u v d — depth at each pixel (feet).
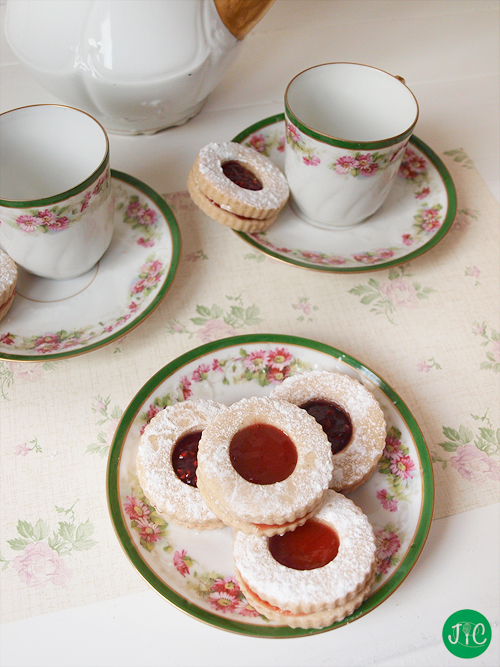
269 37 1.98
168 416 1.28
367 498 1.27
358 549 1.16
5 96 1.76
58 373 1.42
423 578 1.24
